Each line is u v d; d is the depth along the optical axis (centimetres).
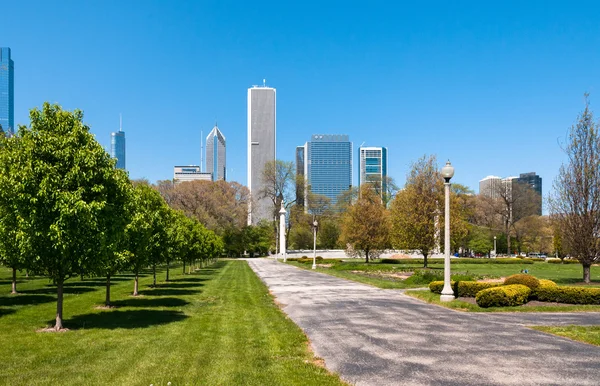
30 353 929
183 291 2355
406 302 1830
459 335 1139
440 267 4819
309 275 3703
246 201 8050
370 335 1145
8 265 1473
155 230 2156
